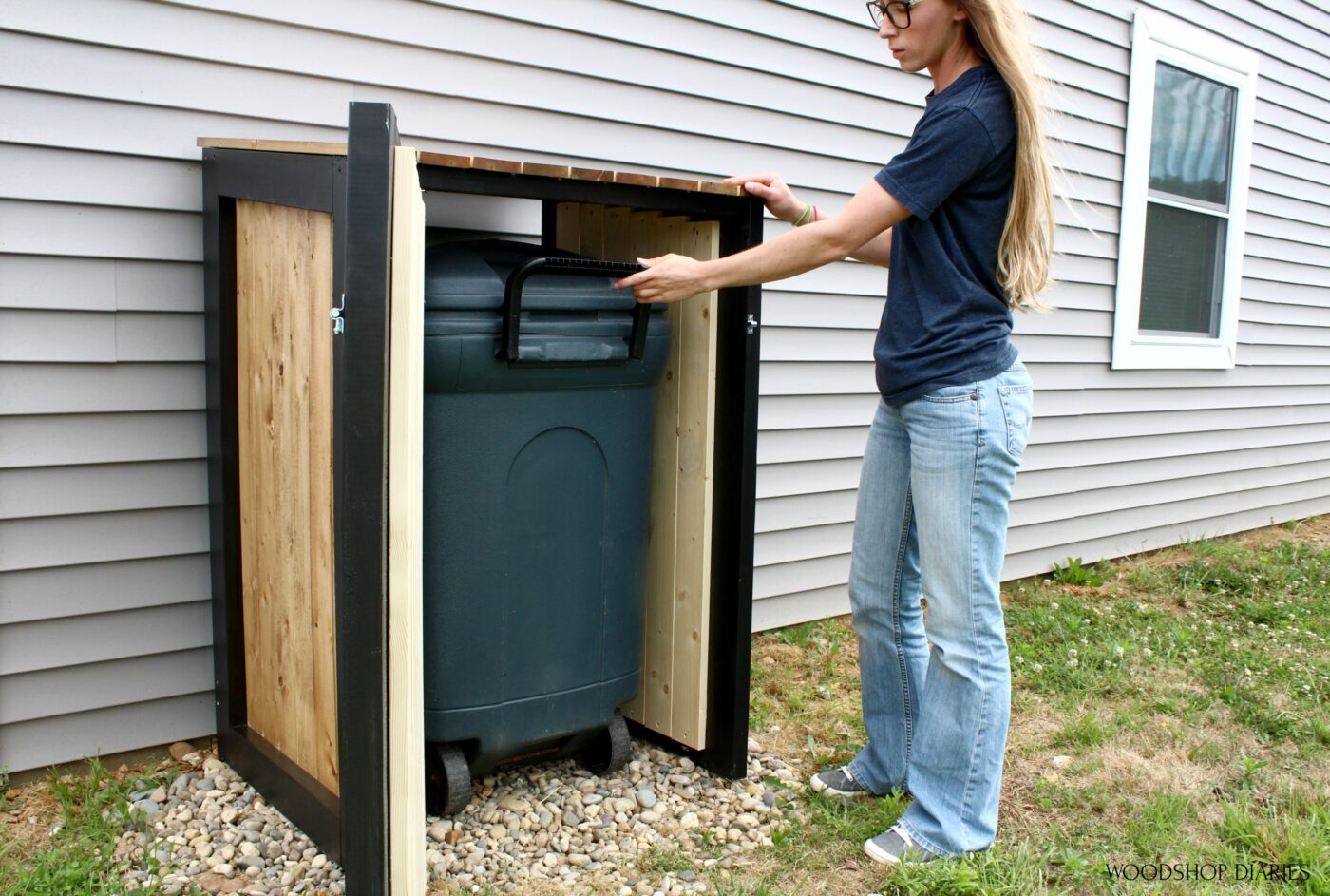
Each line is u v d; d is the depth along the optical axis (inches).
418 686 76.0
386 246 68.4
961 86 82.9
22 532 94.3
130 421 98.3
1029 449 191.8
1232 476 244.5
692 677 106.7
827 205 152.6
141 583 100.9
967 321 85.8
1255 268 239.9
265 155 83.7
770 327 147.5
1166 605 183.2
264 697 96.8
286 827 92.5
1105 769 114.7
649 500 103.9
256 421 92.7
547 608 96.0
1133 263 203.9
